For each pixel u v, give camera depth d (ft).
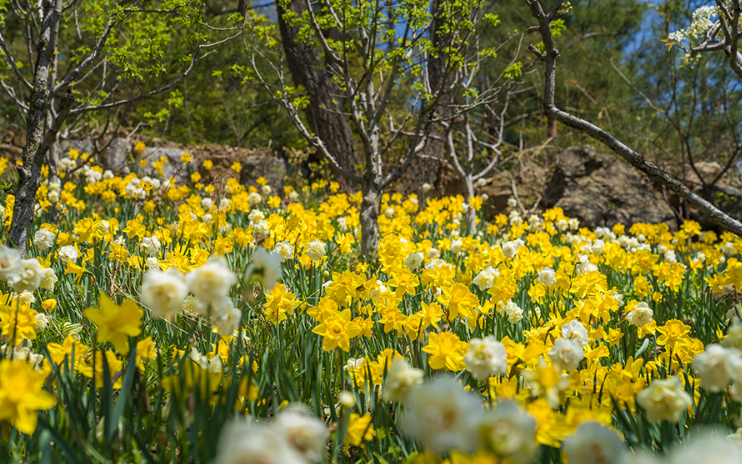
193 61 15.06
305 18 18.79
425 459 4.04
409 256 10.69
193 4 15.53
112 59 14.49
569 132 49.96
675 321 7.48
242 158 34.01
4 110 40.24
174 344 7.90
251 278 5.36
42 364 5.93
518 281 12.80
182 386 4.78
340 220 21.50
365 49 19.03
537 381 4.53
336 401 7.21
